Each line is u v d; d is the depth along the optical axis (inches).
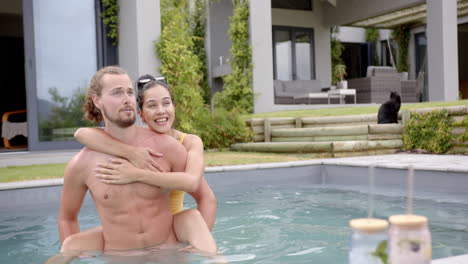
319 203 151.4
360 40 724.7
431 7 394.3
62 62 303.1
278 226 115.2
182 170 78.7
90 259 70.4
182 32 313.0
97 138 74.4
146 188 74.2
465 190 160.9
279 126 336.2
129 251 73.6
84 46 310.2
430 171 171.9
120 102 71.9
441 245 92.5
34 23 294.7
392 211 133.4
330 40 622.2
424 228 32.2
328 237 100.9
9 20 461.4
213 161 229.5
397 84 506.0
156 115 81.7
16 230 120.0
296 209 140.7
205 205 87.1
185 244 76.8
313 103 481.1
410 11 562.6
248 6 392.5
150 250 73.9
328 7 596.1
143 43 296.2
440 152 257.1
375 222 33.2
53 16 300.7
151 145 76.4
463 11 553.6
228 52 581.6
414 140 274.4
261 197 167.2
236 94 398.6
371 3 517.3
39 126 295.7
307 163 214.8
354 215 128.9
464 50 708.0
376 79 496.1
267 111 400.5
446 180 166.9
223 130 321.7
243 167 201.3
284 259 82.0
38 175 185.3
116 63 323.9
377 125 274.2
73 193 76.7
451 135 254.1
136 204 73.7
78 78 307.9
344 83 490.6
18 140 419.2
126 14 307.7
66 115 303.4
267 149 294.2
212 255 70.7
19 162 240.8
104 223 75.0
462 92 702.5
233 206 148.6
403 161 207.2
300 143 271.1
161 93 83.2
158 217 75.8
